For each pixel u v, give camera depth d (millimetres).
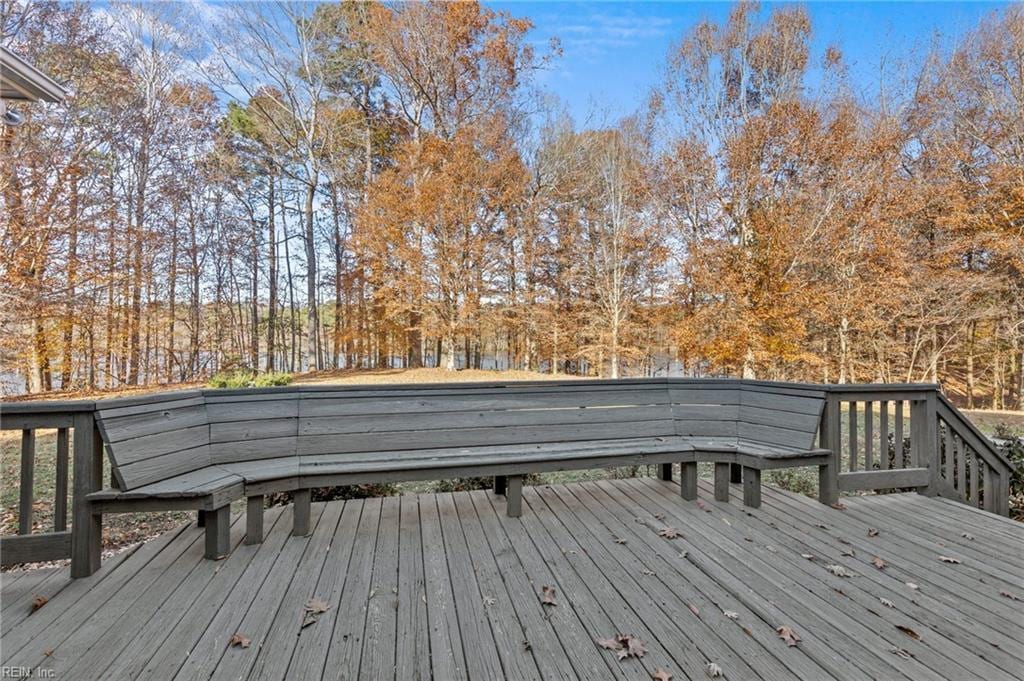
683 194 11664
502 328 14750
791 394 3338
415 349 18688
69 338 10664
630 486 3605
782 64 11195
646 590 2059
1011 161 10508
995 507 3414
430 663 1560
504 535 2654
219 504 2205
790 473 4285
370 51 15133
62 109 9156
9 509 3625
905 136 11297
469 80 14828
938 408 3531
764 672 1527
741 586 2104
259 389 2805
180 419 2482
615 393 3510
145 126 11008
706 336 11406
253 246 16375
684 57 12023
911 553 2484
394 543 2529
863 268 10844
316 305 16703
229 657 1575
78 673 1482
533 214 15125
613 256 14562
